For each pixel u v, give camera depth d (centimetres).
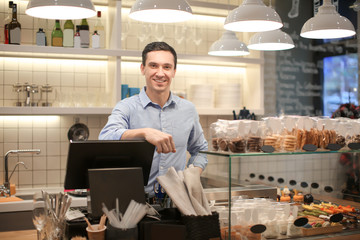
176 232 138
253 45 312
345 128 191
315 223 162
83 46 350
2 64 358
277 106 435
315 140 182
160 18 239
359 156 198
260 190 177
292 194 190
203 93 390
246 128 163
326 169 204
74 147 145
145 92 241
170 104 244
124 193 145
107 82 383
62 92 342
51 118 371
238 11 232
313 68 444
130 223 140
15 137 360
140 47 396
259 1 240
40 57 363
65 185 153
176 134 242
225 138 164
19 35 332
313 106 444
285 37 293
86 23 361
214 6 393
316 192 203
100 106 358
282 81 437
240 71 443
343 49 427
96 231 139
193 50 420
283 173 203
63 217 151
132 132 166
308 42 444
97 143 148
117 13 353
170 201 172
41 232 152
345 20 247
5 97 358
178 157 242
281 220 156
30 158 365
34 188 365
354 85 420
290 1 439
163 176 155
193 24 422
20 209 308
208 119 430
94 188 143
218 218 146
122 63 395
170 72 224
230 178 147
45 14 223
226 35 336
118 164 155
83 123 381
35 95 342
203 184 168
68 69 377
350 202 192
